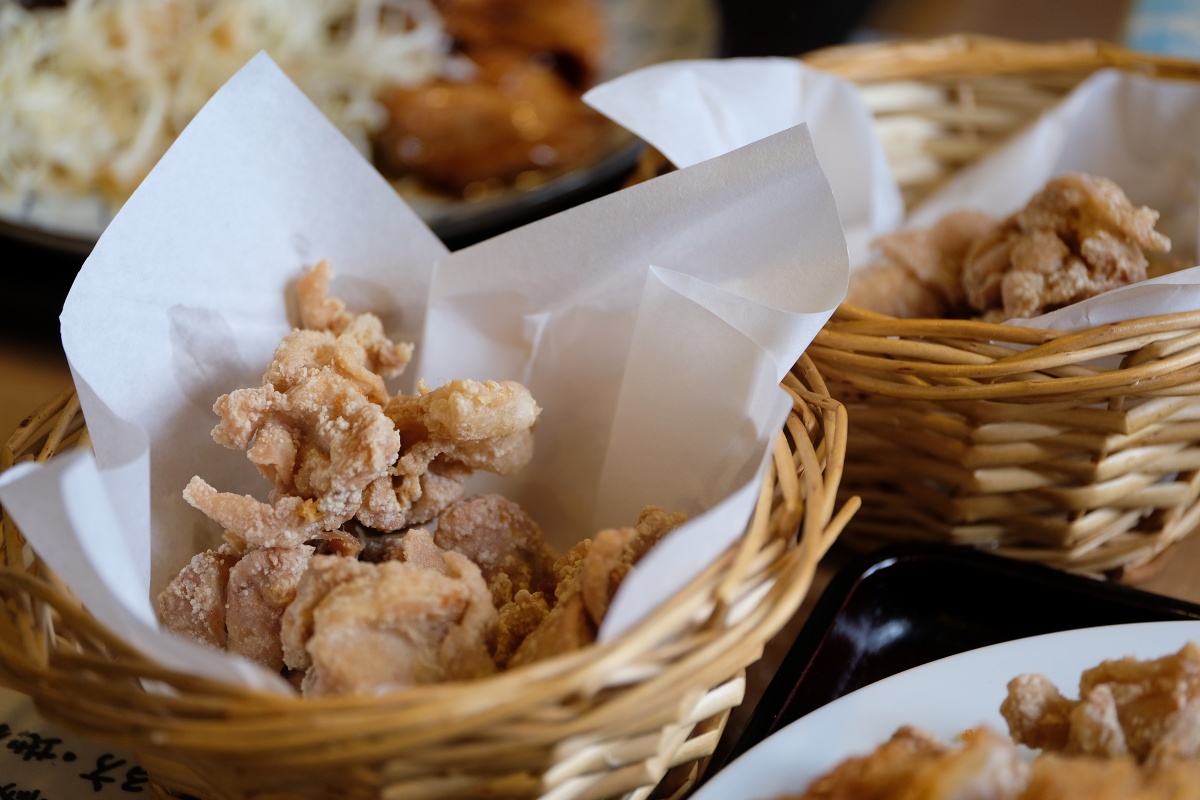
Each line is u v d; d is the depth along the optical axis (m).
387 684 0.39
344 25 0.78
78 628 0.39
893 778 0.39
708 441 0.45
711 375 0.45
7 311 0.61
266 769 0.38
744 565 0.39
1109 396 0.45
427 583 0.41
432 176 0.69
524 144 0.69
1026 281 0.50
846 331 0.48
